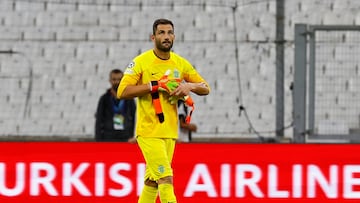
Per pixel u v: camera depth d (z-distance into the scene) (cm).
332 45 2936
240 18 3020
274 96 2998
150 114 2272
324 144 2845
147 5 3034
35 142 2873
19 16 3038
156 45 2269
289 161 2847
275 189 2848
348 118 2939
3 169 2878
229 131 3022
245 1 3019
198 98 3030
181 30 3034
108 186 2862
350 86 2939
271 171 2853
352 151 2836
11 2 3036
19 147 2877
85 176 2866
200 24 3030
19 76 3034
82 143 2869
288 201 2845
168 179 2275
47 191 2873
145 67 2267
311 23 3003
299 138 2945
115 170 2862
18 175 2873
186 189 2858
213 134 3030
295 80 2944
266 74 2998
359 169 2833
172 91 2239
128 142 2872
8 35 3038
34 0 3038
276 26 3008
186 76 2359
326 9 3002
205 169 2858
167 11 3038
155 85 2231
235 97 3017
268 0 3012
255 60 3005
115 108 3033
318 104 2947
